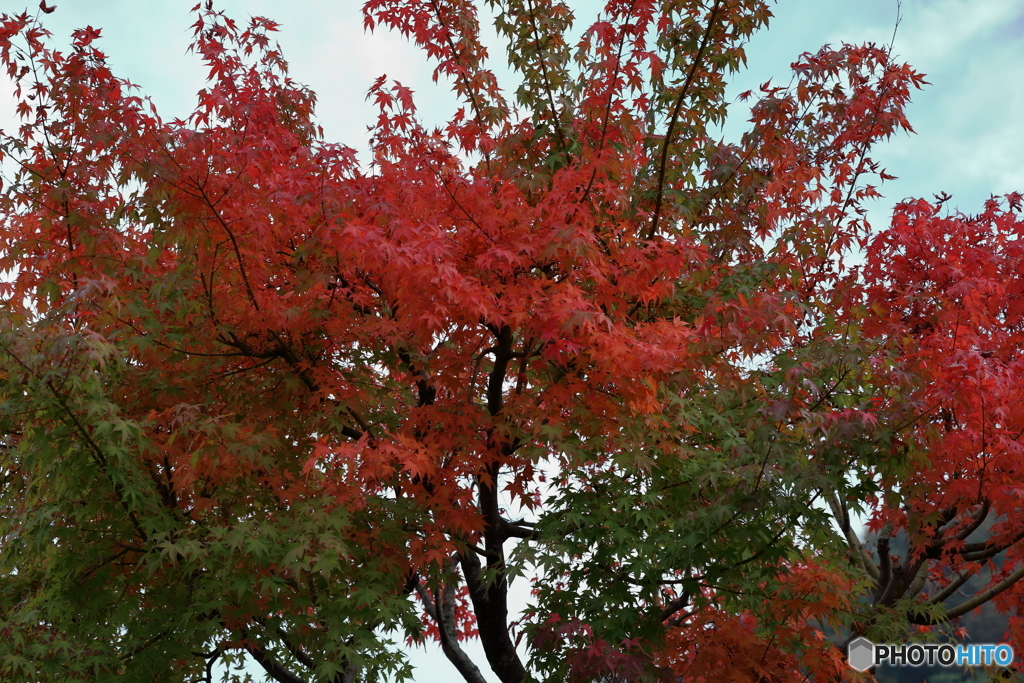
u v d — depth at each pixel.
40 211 8.08
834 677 7.98
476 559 9.54
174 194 6.70
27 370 6.63
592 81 8.28
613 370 6.84
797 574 7.92
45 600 7.33
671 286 7.52
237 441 7.06
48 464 6.96
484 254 7.05
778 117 9.92
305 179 7.21
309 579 7.42
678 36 9.47
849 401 8.17
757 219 9.85
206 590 7.00
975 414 7.25
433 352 8.95
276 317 7.29
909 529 8.82
